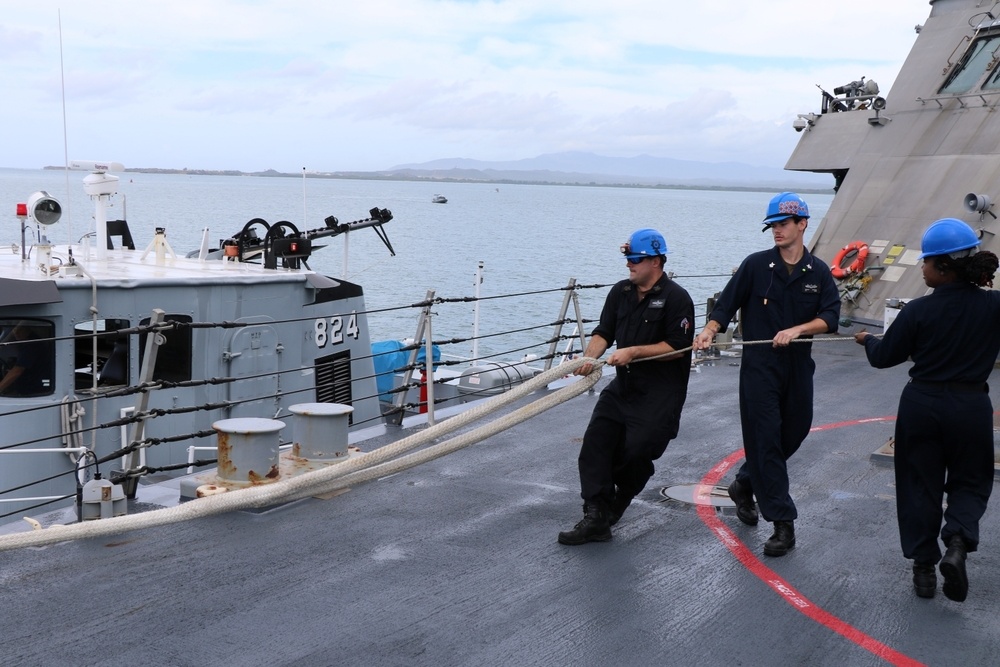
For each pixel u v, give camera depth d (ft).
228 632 15.53
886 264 52.29
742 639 15.66
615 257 203.92
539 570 18.52
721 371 42.96
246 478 22.15
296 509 21.97
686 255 214.28
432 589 17.46
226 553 19.07
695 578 18.29
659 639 15.58
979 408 16.90
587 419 32.30
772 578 18.37
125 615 16.11
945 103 56.29
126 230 42.32
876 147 57.67
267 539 19.95
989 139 52.90
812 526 21.63
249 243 42.73
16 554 18.79
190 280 32.76
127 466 23.84
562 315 39.37
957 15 59.52
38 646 14.92
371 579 17.89
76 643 15.05
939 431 17.07
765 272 19.43
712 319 19.67
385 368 47.52
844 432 31.24
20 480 29.71
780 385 19.60
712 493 24.08
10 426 29.48
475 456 27.27
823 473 26.30
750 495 21.61
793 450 20.27
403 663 14.60
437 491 23.75
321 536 20.21
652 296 18.97
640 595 17.38
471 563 18.81
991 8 58.08
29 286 29.25
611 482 19.95
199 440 33.45
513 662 14.70
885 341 17.67
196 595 16.98
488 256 197.88
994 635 16.02
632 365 19.35
